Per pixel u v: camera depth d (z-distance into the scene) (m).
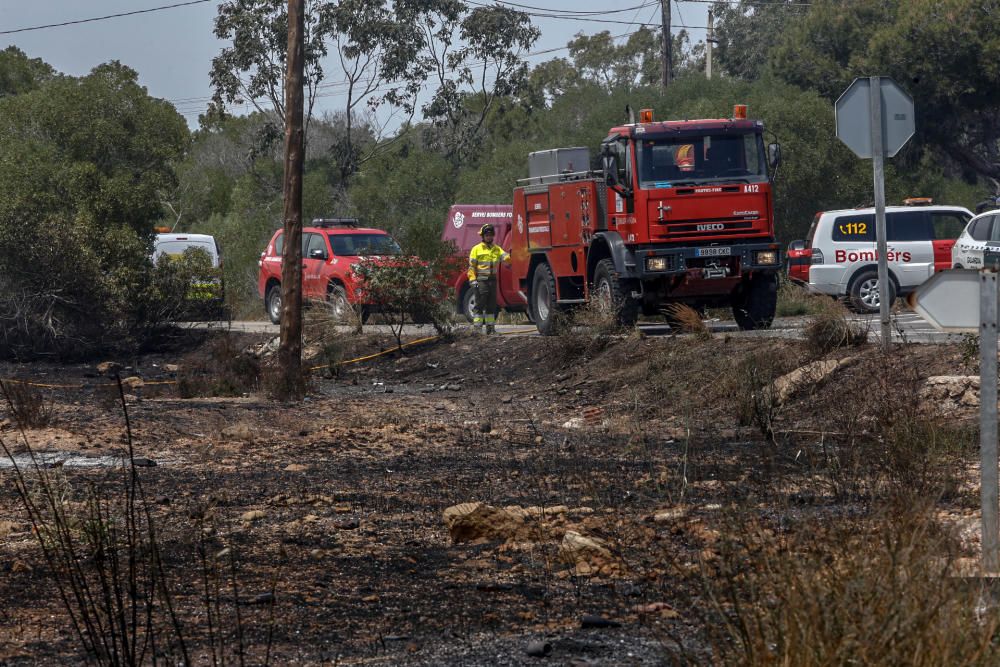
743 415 22.58
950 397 20.75
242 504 15.12
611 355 30.80
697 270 32.31
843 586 6.67
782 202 63.59
